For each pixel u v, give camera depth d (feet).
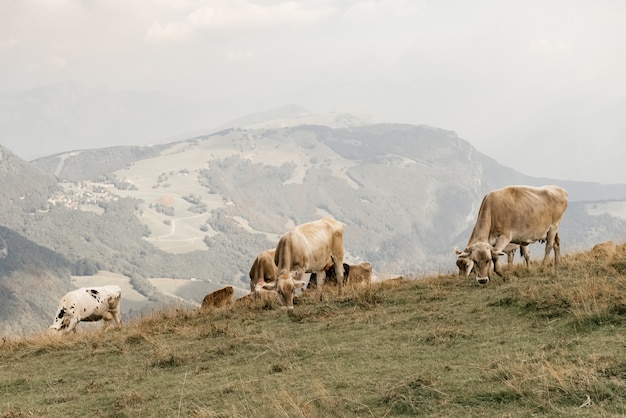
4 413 30.40
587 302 33.45
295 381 29.12
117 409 28.99
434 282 53.62
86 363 42.50
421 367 28.07
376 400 24.21
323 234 58.34
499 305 39.11
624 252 51.21
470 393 23.06
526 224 52.80
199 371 34.83
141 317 60.49
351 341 36.45
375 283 59.82
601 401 20.33
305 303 55.36
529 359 25.82
